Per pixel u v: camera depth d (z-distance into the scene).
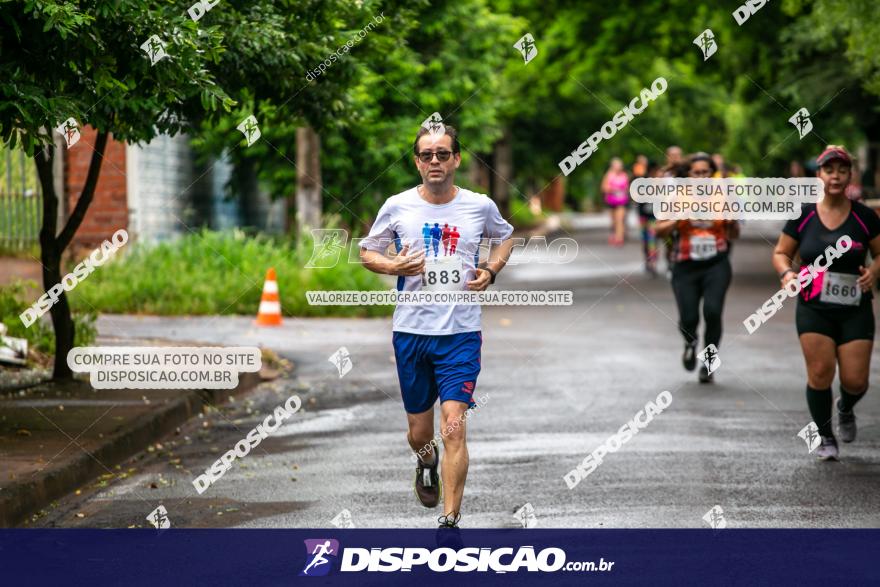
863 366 24.20
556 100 134.12
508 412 30.17
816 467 23.72
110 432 25.67
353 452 25.89
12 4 20.61
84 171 63.88
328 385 35.50
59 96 21.61
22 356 35.84
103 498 21.95
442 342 18.55
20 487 20.58
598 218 196.88
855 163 24.23
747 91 88.31
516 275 74.81
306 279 55.88
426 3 36.72
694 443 26.12
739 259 86.38
